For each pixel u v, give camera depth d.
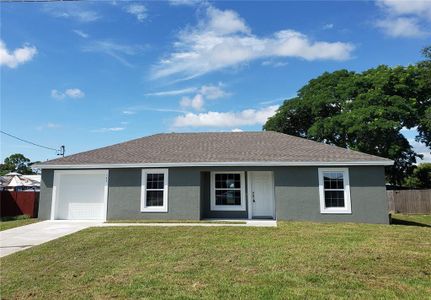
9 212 20.97
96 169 16.25
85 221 15.35
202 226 13.22
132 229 12.50
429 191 23.77
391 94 28.14
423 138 30.16
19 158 74.12
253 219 16.03
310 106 32.75
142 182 15.93
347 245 9.74
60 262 8.28
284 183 15.27
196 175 15.73
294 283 6.48
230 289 6.16
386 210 14.49
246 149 17.39
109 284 6.55
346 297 5.75
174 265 7.79
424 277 6.86
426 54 28.67
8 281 6.91
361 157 15.23
